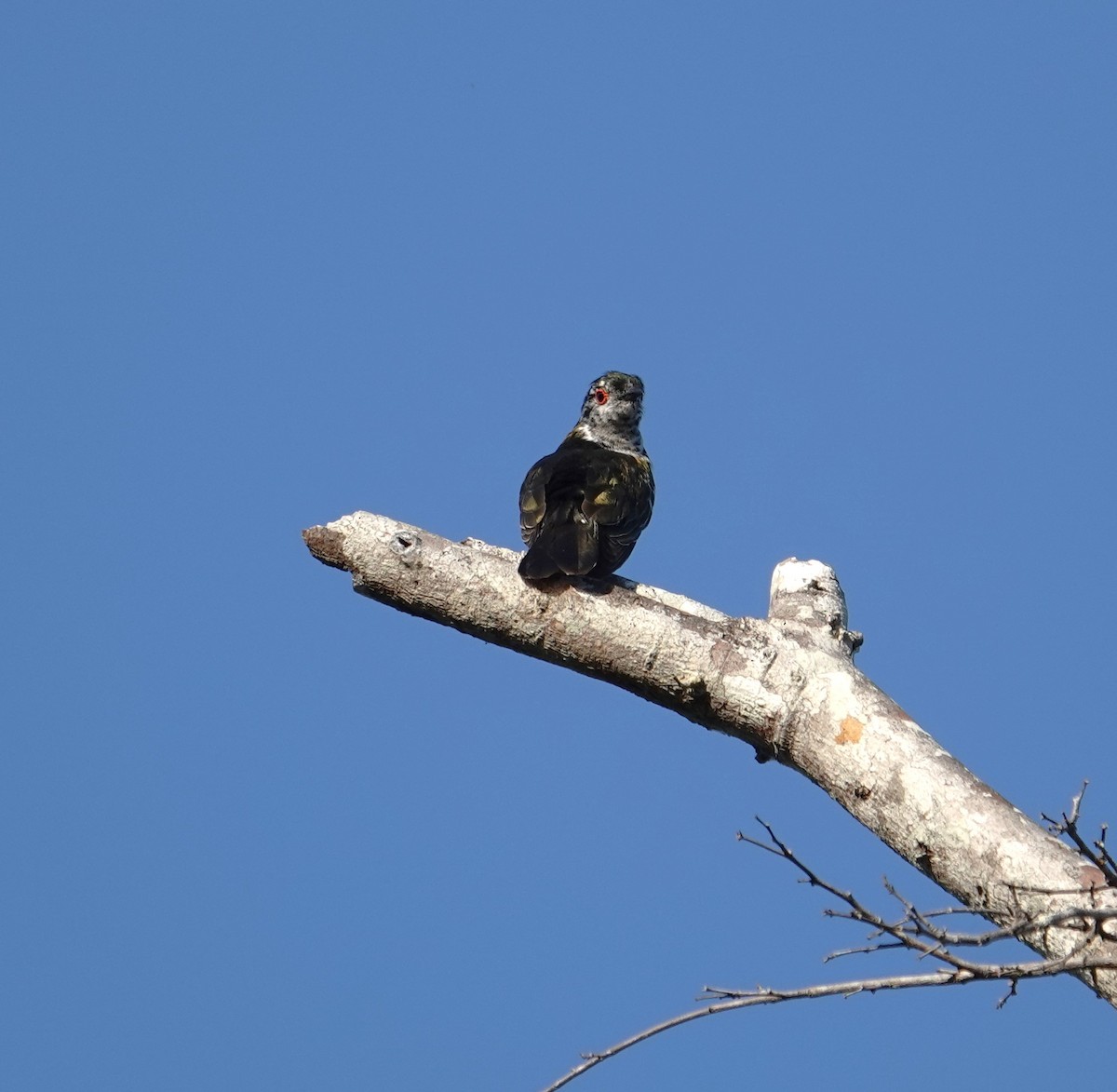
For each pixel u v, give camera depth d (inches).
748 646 437.4
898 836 400.8
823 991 320.8
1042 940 366.9
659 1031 330.3
